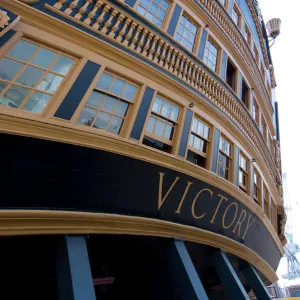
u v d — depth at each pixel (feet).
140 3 24.76
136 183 19.72
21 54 16.30
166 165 20.89
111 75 20.30
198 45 29.71
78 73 17.95
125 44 21.35
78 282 14.26
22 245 17.81
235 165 30.83
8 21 15.58
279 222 50.06
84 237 16.96
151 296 26.21
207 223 26.71
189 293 19.49
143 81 21.84
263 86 50.75
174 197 22.72
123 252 25.49
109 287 25.84
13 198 14.40
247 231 33.04
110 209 18.86
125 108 20.74
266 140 48.26
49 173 15.48
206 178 24.53
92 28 19.51
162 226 21.61
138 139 20.17
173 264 21.52
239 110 34.68
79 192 16.99
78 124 17.38
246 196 30.94
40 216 14.88
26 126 14.28
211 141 27.63
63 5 18.69
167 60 24.66
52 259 18.86
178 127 24.13
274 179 50.88
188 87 26.09
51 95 16.79
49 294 20.11
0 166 13.78
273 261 46.57
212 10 34.09
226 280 25.50
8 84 15.25
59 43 17.70
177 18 27.68
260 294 31.55
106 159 17.60
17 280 19.44
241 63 39.42
